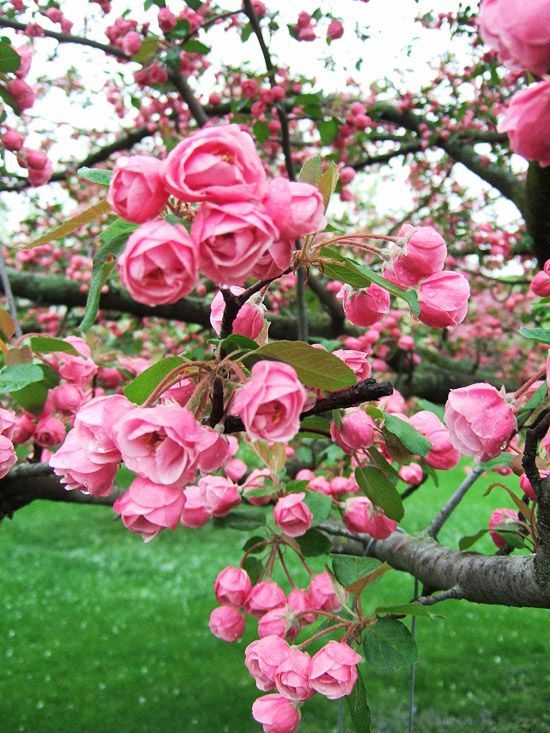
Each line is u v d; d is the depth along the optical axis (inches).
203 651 231.1
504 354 239.3
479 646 225.0
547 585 45.9
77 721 184.4
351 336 154.2
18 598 284.7
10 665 219.3
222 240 30.2
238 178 29.7
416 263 41.3
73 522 427.8
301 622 58.2
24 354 61.0
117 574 321.4
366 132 169.2
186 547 374.3
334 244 43.4
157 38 117.2
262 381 32.8
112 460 36.6
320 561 291.1
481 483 451.8
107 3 132.6
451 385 168.1
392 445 56.9
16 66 81.9
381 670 51.2
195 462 35.4
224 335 41.9
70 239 199.0
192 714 188.2
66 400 73.9
